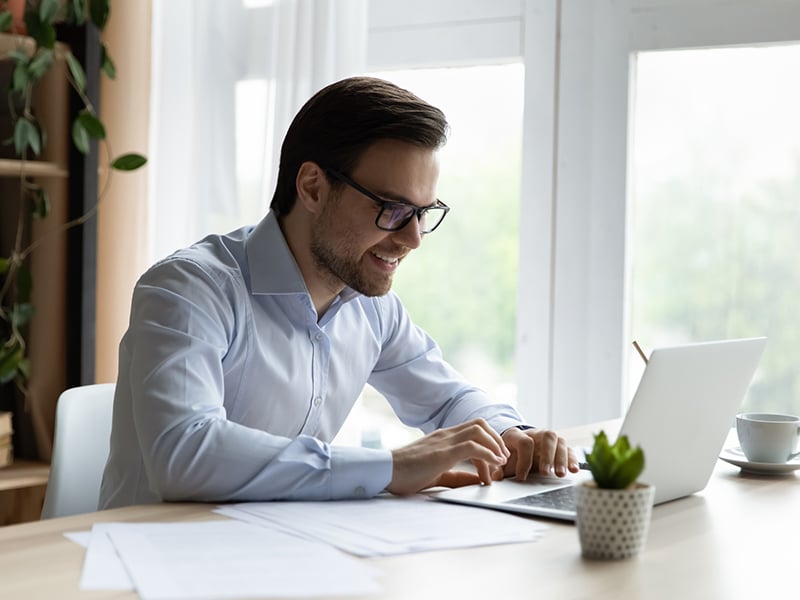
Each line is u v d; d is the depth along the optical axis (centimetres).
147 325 149
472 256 281
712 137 251
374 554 111
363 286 162
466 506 137
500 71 274
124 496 159
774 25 240
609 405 260
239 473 136
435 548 115
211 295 157
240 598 95
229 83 281
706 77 251
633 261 261
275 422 171
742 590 103
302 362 171
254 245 167
